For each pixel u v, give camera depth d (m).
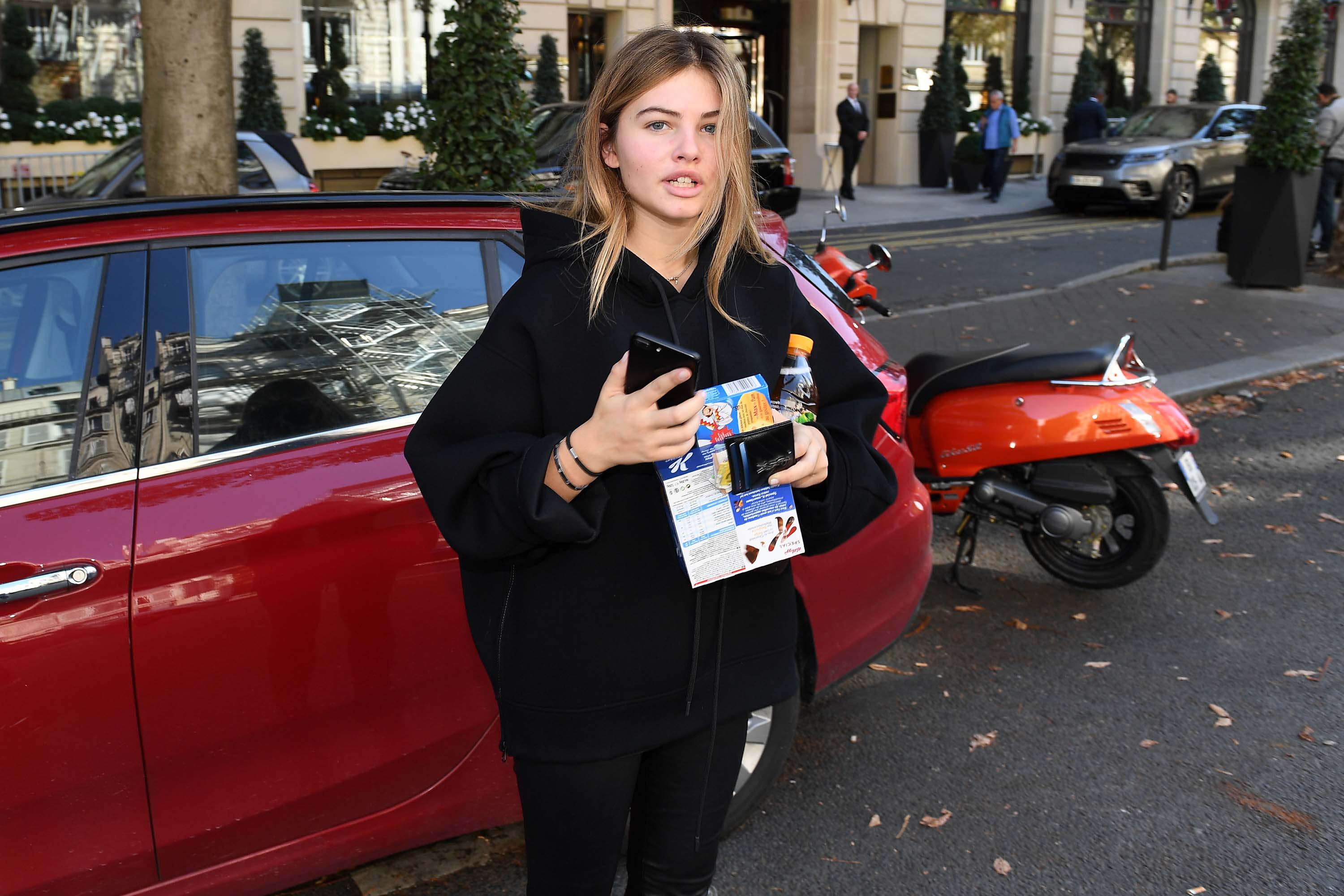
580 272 1.60
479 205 2.68
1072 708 3.62
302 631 2.27
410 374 2.50
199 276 2.36
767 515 1.57
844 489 1.67
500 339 1.59
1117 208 17.98
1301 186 10.13
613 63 1.60
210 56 5.02
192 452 2.27
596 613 1.60
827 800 3.14
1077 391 4.21
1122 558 4.34
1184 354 8.10
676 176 1.58
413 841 2.51
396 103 15.84
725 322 1.66
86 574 2.09
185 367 2.30
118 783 2.16
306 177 9.76
